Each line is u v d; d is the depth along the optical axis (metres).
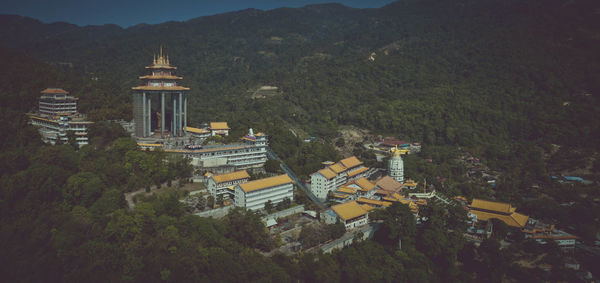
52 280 133.25
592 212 195.75
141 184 182.00
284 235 169.38
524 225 179.62
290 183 198.62
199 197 176.50
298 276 140.88
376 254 160.62
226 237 157.00
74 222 145.88
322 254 152.12
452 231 181.38
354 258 154.12
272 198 191.00
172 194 173.12
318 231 162.25
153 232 149.88
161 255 138.12
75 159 183.25
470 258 162.00
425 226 181.00
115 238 145.25
